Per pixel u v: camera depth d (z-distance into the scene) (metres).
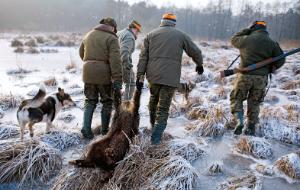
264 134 5.27
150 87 4.38
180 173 3.47
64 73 10.69
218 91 7.85
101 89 4.61
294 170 3.82
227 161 4.23
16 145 3.83
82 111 6.29
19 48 16.19
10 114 5.89
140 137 4.26
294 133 5.14
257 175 3.82
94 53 4.46
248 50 4.89
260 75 4.84
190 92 7.45
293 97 7.88
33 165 3.63
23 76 9.77
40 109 4.57
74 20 67.38
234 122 5.54
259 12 63.84
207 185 3.58
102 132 4.82
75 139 4.62
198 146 4.46
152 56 4.19
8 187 3.44
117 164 3.58
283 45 28.58
